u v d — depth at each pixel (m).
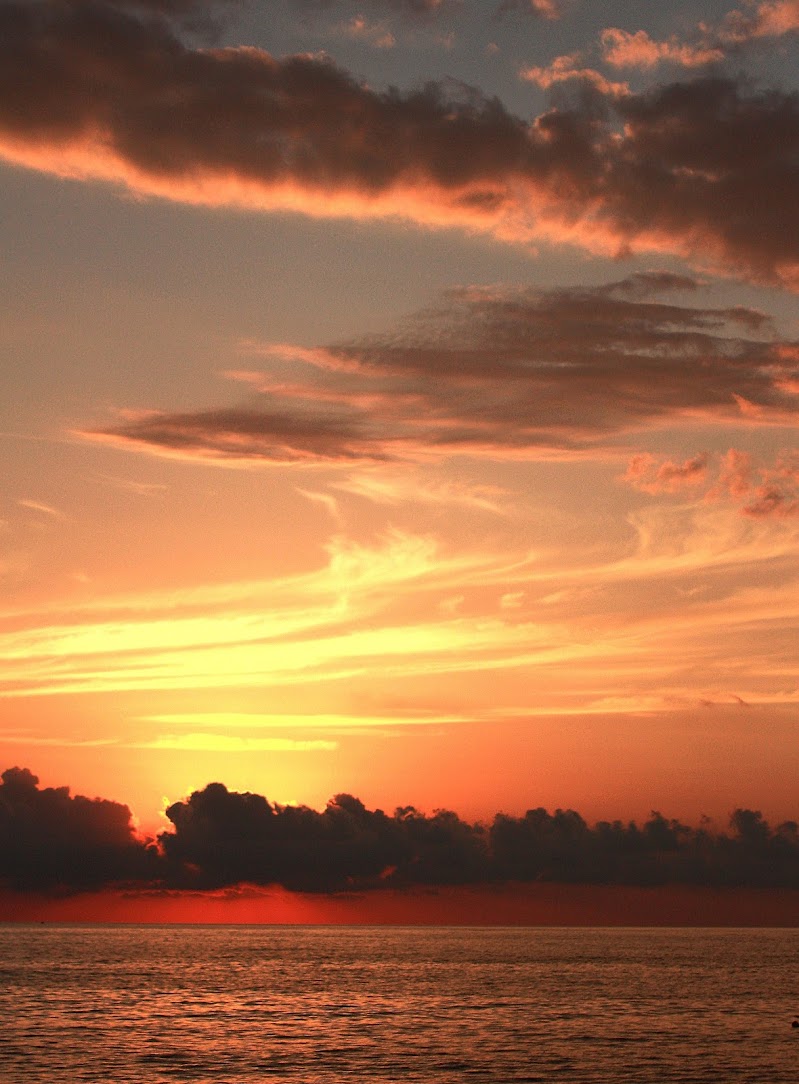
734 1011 130.00
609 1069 86.62
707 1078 82.69
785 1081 81.56
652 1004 139.00
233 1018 121.94
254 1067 87.62
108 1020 118.38
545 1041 102.69
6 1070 85.19
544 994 154.12
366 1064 89.00
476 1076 83.50
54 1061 89.69
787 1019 121.62
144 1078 82.50
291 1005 137.25
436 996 150.62
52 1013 124.62
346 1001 142.88
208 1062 89.94
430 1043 101.50
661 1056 93.31
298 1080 81.94
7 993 149.12
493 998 147.50
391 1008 133.75
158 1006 134.75
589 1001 142.88
